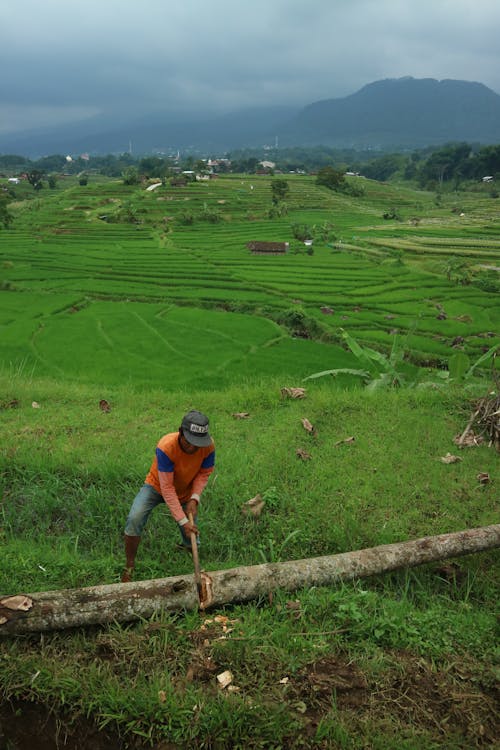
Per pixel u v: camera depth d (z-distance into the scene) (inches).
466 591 195.0
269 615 162.4
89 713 130.1
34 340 1494.8
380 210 5541.3
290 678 141.5
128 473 245.4
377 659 148.2
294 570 174.1
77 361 1326.3
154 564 190.5
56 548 200.4
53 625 147.3
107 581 176.7
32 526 217.2
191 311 1909.4
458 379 446.0
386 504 237.9
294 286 2322.8
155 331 1636.3
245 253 3129.9
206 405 337.4
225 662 144.3
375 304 2103.8
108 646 147.7
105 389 401.4
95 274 2475.4
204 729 126.3
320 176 6314.0
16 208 4837.6
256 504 229.0
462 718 134.9
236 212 4660.4
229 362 1360.7
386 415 328.2
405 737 127.6
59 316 1792.6
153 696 131.3
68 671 137.3
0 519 219.8
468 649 156.0
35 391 357.7
